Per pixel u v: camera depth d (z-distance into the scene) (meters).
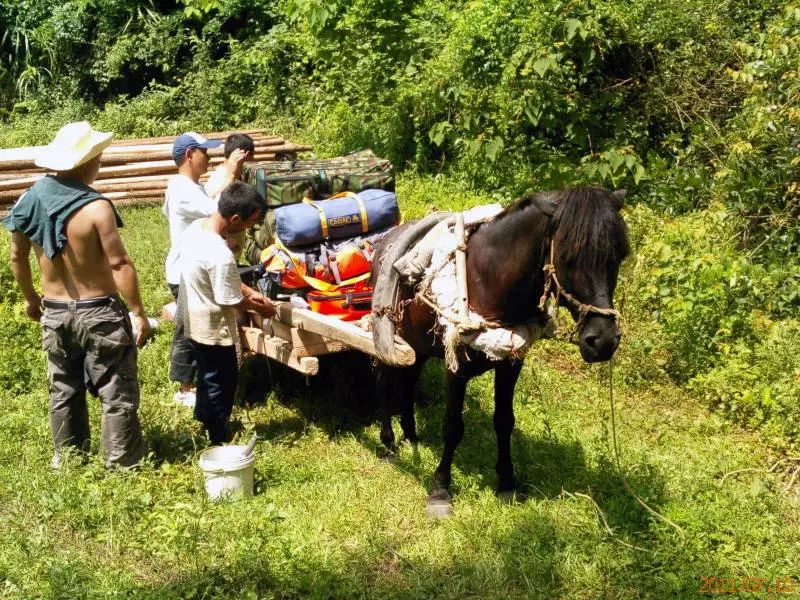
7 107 16.98
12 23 17.25
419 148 10.42
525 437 5.51
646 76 9.20
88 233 4.69
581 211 3.85
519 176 9.12
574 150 9.38
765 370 5.95
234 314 5.25
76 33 16.69
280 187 6.09
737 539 4.40
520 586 4.15
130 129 14.41
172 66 15.92
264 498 4.83
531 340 4.38
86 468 4.93
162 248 9.02
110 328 4.82
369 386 6.46
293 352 5.39
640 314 6.89
